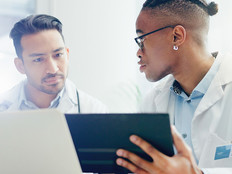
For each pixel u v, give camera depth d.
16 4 2.21
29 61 1.01
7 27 2.15
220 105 1.00
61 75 1.04
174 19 0.99
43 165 0.53
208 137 0.97
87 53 2.24
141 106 1.29
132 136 0.56
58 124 0.48
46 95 1.12
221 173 0.79
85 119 0.57
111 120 0.56
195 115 1.00
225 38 1.66
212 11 1.04
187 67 1.02
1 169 0.54
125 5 2.31
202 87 1.03
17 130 0.49
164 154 0.57
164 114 0.53
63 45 1.04
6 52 2.04
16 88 1.17
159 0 1.02
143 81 2.27
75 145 0.60
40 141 0.50
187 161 0.57
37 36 1.00
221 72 1.03
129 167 0.60
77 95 1.20
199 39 1.01
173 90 1.14
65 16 2.19
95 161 0.62
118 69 2.29
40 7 2.16
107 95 2.25
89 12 2.25
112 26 2.29
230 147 0.96
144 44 1.04
